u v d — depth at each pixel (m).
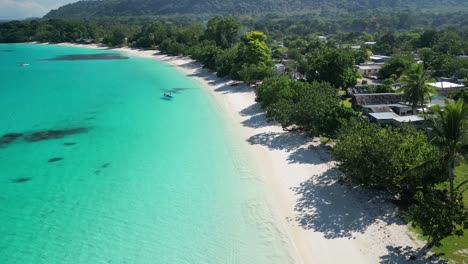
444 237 26.58
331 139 49.47
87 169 44.41
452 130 27.81
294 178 40.53
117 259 28.95
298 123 49.94
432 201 26.91
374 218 32.28
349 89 73.50
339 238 30.17
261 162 45.03
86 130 58.69
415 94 52.00
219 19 146.75
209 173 42.75
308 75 76.19
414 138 35.03
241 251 29.52
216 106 71.81
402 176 30.94
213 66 109.25
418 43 139.75
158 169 44.06
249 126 58.59
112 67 128.62
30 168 44.75
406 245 28.55
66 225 33.34
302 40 168.25
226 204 36.16
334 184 38.41
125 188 39.62
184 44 158.88
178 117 65.06
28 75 111.94
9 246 30.67
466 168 40.31
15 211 35.66
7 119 64.38
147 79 103.38
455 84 76.12
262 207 35.41
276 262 28.20
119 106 73.06
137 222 33.56
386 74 91.19
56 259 29.09
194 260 28.67
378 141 33.50
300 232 31.34
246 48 94.44
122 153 49.09
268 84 65.19
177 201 36.84
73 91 87.75
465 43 124.94
